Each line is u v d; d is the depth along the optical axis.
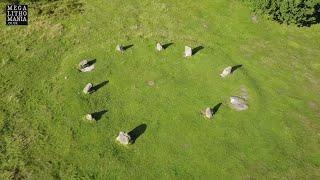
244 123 37.38
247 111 38.53
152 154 34.19
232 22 50.03
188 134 36.03
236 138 36.00
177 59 43.69
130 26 47.97
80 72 41.38
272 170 33.66
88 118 36.41
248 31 49.09
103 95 39.19
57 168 32.75
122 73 41.62
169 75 41.78
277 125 37.53
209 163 33.75
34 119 36.81
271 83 42.09
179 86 40.59
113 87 40.09
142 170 32.91
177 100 39.12
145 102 38.72
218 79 41.66
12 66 42.34
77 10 49.84
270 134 36.66
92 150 34.19
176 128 36.50
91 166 32.97
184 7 51.78
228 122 37.31
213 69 42.72
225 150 34.91
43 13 49.19
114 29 47.34
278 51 46.88
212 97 39.72
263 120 37.84
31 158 33.50
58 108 37.69
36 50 44.28
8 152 33.97
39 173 32.38
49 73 41.50
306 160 34.75
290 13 50.09
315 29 51.31
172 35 46.97
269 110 38.94
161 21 49.16
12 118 36.97
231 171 33.31
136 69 42.22
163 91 39.97
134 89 40.00
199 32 47.97
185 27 48.56
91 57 43.19
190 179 32.50
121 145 34.66
